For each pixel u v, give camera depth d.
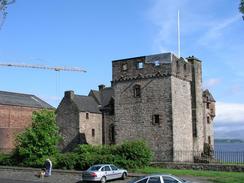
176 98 52.66
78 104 64.50
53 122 52.59
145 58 54.25
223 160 54.88
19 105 73.06
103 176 36.62
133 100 54.72
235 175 37.38
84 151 48.03
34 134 50.62
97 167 37.19
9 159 51.66
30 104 75.56
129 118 54.78
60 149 64.31
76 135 63.28
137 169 43.53
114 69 56.81
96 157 44.69
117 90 56.34
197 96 57.88
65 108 65.19
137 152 45.00
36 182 38.56
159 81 52.84
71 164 45.84
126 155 45.06
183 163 45.88
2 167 48.81
